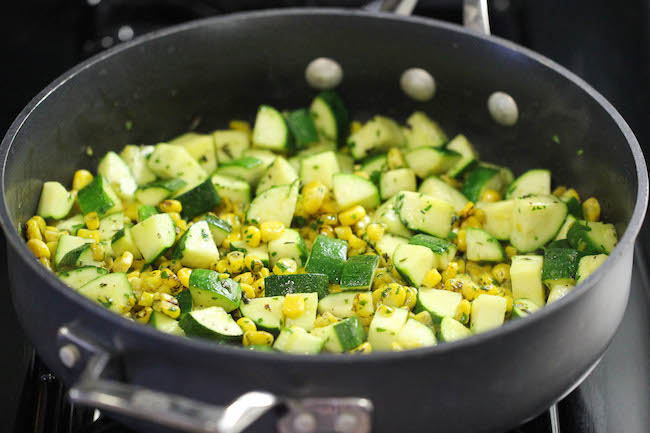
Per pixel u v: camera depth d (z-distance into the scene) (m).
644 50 0.82
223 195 0.71
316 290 0.64
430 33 0.71
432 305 0.63
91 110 0.69
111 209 0.69
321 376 0.52
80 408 0.62
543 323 0.54
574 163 0.70
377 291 0.64
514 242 0.68
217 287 0.63
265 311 0.63
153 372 0.53
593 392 0.63
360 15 0.71
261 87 0.75
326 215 0.70
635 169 0.62
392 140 0.74
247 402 0.51
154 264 0.67
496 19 0.86
